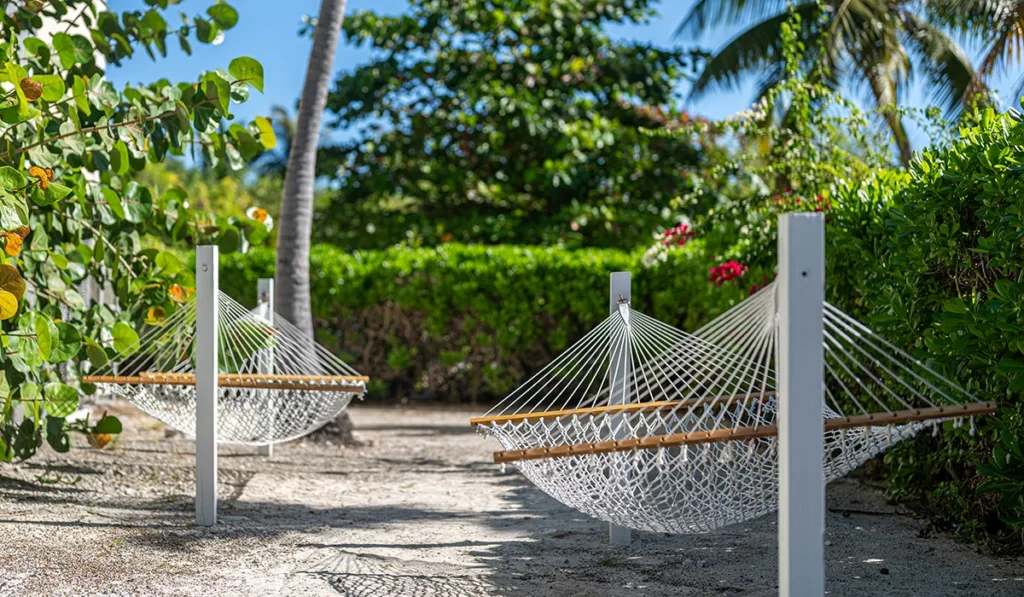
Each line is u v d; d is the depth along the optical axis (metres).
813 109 7.36
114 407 8.06
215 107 4.57
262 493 5.09
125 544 3.77
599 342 4.11
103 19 5.08
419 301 10.40
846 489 5.12
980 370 3.59
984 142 3.67
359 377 5.06
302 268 7.35
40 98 4.09
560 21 13.75
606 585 3.37
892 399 4.44
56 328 4.06
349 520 4.50
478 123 14.21
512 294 10.27
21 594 3.04
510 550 3.92
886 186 4.79
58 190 4.20
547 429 3.63
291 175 7.38
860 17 12.16
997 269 3.60
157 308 5.31
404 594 3.23
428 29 14.00
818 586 2.52
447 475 5.96
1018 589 3.27
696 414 4.40
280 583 3.32
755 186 10.93
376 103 14.44
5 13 4.75
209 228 5.71
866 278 4.66
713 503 3.15
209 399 4.23
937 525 4.09
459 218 13.73
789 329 2.52
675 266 9.84
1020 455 3.27
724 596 3.22
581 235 13.27
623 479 3.15
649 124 14.16
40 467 5.24
